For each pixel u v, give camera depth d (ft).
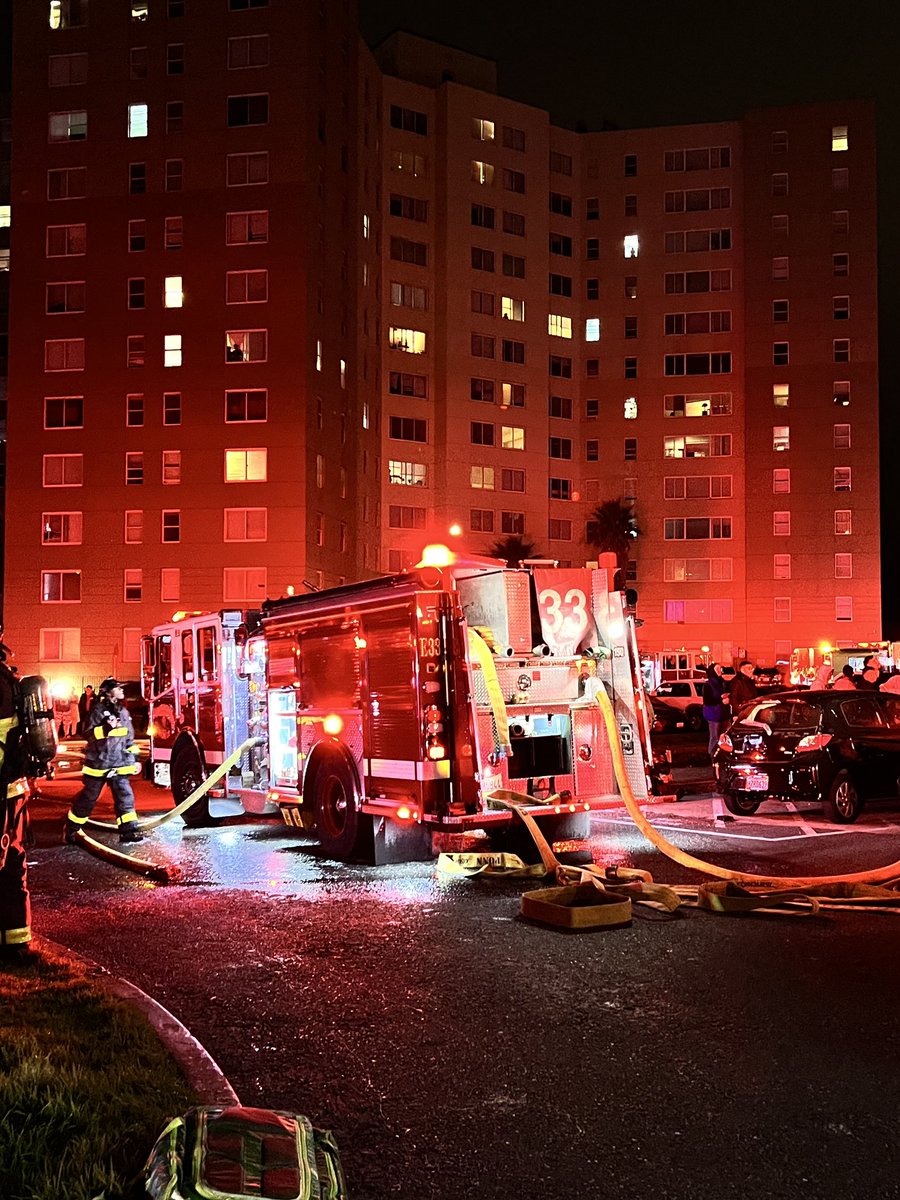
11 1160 11.87
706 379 214.48
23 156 169.68
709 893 26.27
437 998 19.36
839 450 207.72
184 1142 10.66
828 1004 18.71
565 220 221.05
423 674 30.25
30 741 21.66
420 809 30.22
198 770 43.80
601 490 218.18
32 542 166.71
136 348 165.27
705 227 216.54
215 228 163.73
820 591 206.59
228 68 164.55
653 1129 13.73
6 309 204.23
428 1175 12.62
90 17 168.96
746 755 43.39
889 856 34.04
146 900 28.66
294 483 160.25
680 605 212.23
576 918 24.16
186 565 162.30
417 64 212.02
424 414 205.05
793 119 212.23
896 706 44.52
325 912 26.58
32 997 18.63
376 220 197.77
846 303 209.05
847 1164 12.72
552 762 33.12
